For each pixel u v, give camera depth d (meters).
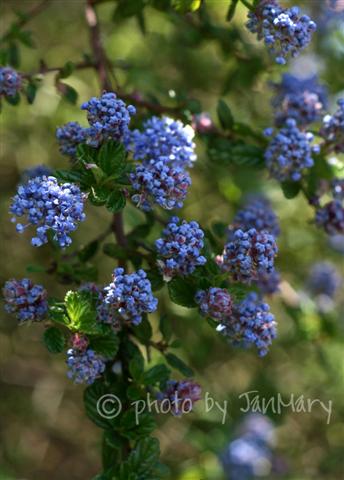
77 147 2.39
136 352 2.60
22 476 6.19
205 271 2.46
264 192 4.57
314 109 3.20
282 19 2.52
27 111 5.25
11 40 3.78
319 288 4.57
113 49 5.29
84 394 2.53
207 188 5.14
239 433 5.00
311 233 4.96
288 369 5.49
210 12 4.58
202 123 3.34
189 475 4.19
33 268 2.97
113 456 2.54
